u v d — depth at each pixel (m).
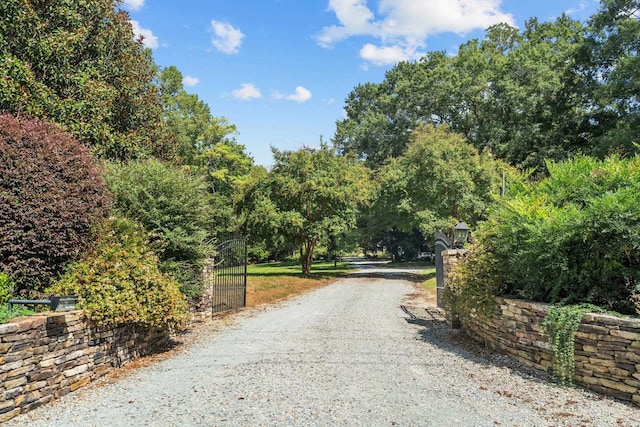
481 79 31.33
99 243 6.97
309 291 18.27
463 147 24.55
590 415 4.41
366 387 5.39
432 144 24.34
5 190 6.05
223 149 33.25
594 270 5.97
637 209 5.59
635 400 4.71
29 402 4.70
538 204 6.74
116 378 5.99
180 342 8.44
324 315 11.73
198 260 9.78
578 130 30.58
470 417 4.39
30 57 11.56
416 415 4.45
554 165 7.84
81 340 5.64
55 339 5.15
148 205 8.89
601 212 5.77
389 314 11.91
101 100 13.01
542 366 5.99
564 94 30.55
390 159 28.39
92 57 14.17
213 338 8.80
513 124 31.28
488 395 5.07
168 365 6.66
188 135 33.69
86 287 6.15
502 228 7.05
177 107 33.72
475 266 7.75
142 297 6.67
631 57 22.42
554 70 30.52
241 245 13.59
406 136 39.06
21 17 11.07
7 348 4.44
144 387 5.53
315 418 4.37
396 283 21.81
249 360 6.86
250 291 16.14
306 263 25.53
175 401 4.94
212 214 11.64
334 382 5.61
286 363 6.62
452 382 5.60
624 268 5.82
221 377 5.90
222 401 4.91
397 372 6.09
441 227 22.61
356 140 43.81
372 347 7.72
